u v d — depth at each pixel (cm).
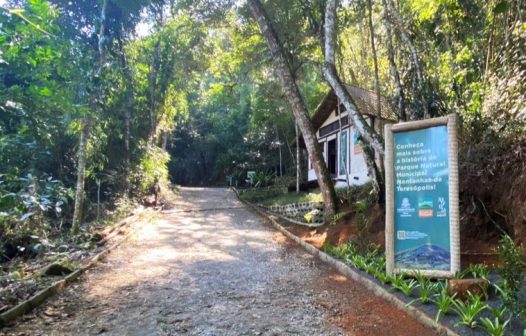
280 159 2359
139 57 1439
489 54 639
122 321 391
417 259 485
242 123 2945
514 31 575
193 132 3130
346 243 706
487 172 562
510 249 354
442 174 486
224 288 508
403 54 762
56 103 509
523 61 547
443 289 412
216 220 1202
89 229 860
